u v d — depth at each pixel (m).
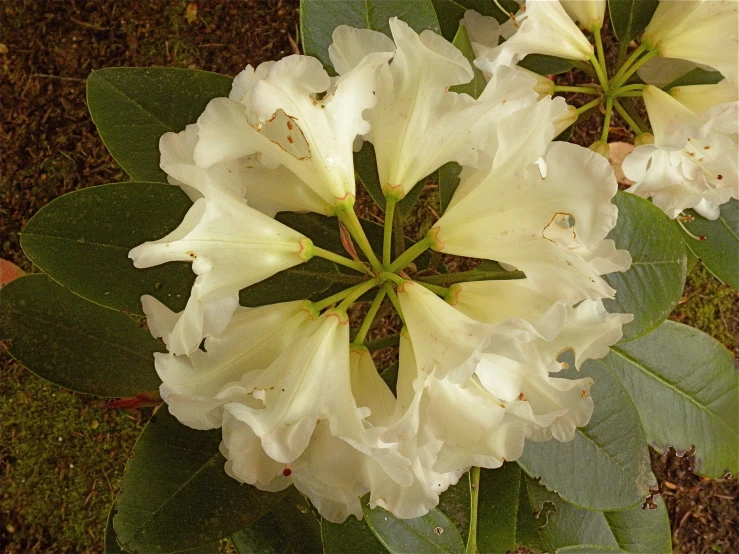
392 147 0.39
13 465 0.73
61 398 0.72
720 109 0.43
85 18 0.70
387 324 0.69
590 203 0.34
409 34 0.36
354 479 0.37
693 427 0.55
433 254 0.45
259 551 0.51
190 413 0.36
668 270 0.46
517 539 0.52
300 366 0.36
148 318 0.37
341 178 0.38
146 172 0.47
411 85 0.38
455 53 0.36
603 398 0.48
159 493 0.45
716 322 0.74
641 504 0.53
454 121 0.37
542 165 0.36
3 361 0.72
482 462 0.36
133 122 0.47
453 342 0.35
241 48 0.70
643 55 0.50
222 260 0.35
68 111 0.71
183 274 0.45
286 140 0.37
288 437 0.34
